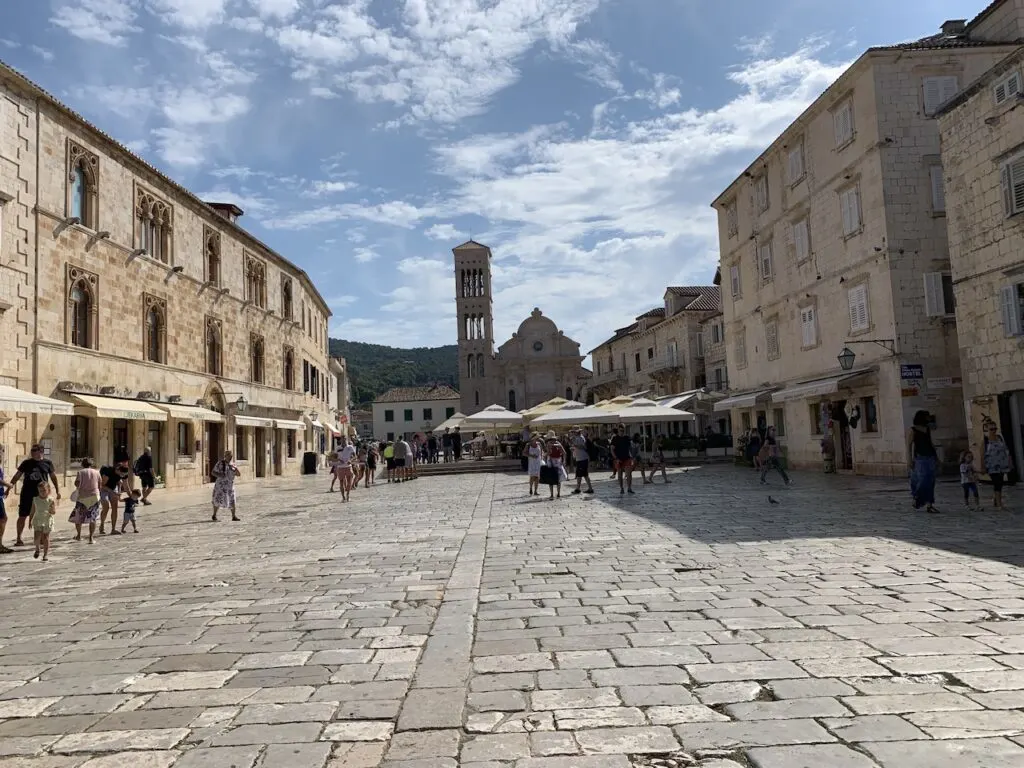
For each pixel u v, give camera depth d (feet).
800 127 94.84
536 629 21.89
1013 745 12.91
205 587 31.14
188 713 16.21
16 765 13.80
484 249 309.42
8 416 69.00
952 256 67.36
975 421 65.16
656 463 82.99
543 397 294.05
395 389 392.06
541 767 12.86
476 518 53.47
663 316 205.87
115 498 53.01
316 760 13.55
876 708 14.80
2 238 69.21
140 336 92.32
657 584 27.55
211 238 114.52
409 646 20.88
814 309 93.09
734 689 16.22
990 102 62.08
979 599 23.35
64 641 22.99
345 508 67.21
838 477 81.30
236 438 121.80
